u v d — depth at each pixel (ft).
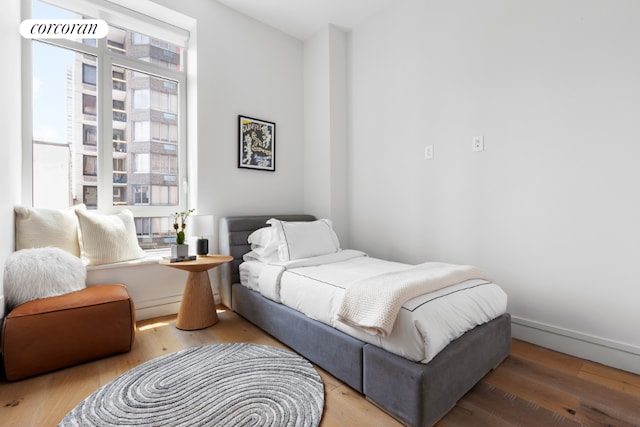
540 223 6.99
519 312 7.36
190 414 4.57
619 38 5.95
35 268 6.12
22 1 7.36
